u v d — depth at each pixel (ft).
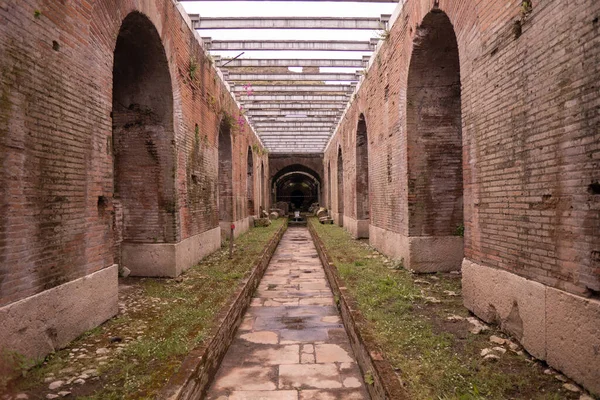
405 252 26.25
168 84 24.45
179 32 25.99
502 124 14.37
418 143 25.93
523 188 13.17
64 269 13.96
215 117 36.32
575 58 10.69
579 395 10.09
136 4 19.33
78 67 14.82
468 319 16.08
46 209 13.05
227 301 18.35
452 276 24.18
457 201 25.85
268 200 92.84
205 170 32.71
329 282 27.89
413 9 23.71
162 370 11.44
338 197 65.62
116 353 12.94
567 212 11.16
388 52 30.55
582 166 10.55
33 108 12.42
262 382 13.08
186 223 27.22
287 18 29.94
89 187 15.56
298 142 85.87
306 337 17.34
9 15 11.39
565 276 11.28
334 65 39.91
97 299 15.74
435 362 11.82
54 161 13.44
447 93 25.71
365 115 40.22
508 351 12.84
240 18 29.96
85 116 15.30
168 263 24.84
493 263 15.21
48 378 11.28
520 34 13.17
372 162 37.50
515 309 13.58
